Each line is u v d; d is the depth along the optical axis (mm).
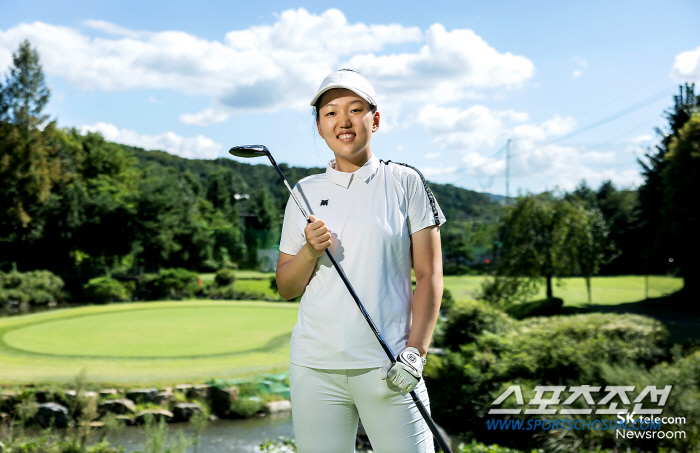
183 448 4824
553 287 17172
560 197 16234
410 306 1491
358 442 5016
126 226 40750
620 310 13727
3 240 37781
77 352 12508
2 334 15336
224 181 78250
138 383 9477
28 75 37250
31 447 4160
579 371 6762
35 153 37281
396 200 1471
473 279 18031
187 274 31094
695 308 13016
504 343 7816
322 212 1497
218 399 9086
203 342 14164
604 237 15891
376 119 1536
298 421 1479
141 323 17828
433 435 1480
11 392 8516
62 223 39250
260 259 53938
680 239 14961
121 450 4520
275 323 17844
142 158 92188
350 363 1399
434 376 7773
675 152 15102
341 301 1421
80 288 31266
